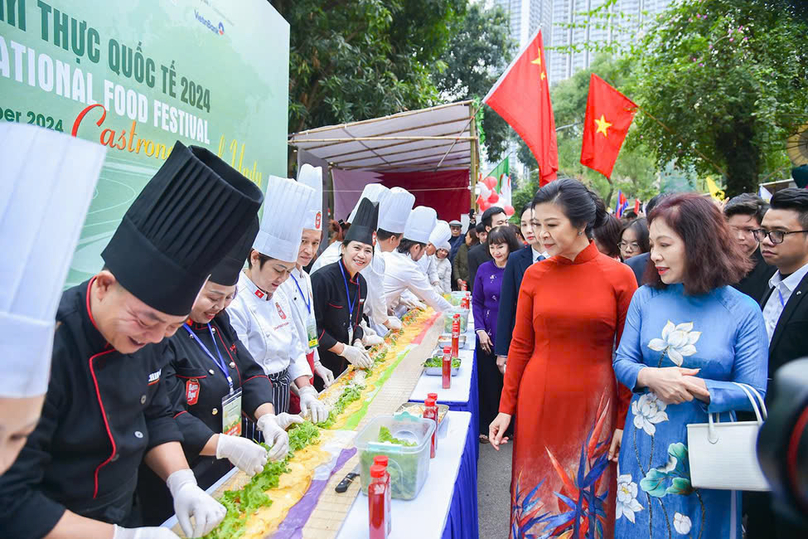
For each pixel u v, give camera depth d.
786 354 2.28
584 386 2.23
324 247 8.62
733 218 3.03
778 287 2.51
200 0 2.76
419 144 7.61
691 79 9.41
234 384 1.97
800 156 9.36
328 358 3.40
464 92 15.89
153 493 1.75
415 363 3.33
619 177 26.52
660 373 1.74
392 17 8.86
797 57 8.88
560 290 2.29
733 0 9.23
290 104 7.28
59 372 1.11
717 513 1.73
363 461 1.63
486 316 4.34
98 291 1.14
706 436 1.62
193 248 1.10
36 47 1.76
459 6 9.48
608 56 23.12
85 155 0.74
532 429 2.32
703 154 10.41
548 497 2.30
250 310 2.38
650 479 1.84
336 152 7.81
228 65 3.08
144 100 2.33
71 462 1.18
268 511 1.56
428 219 4.91
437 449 1.99
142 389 1.34
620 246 3.92
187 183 1.09
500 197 10.85
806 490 0.35
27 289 0.67
